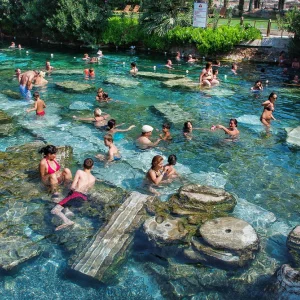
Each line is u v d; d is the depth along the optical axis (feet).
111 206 29.40
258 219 29.01
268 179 35.50
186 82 67.92
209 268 23.71
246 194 32.81
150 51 105.50
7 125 46.09
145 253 24.88
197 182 34.60
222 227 26.14
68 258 24.45
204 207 29.50
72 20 109.40
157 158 32.63
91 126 47.11
